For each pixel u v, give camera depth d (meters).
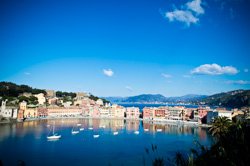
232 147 18.02
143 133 185.00
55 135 160.00
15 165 93.12
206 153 19.94
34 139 148.12
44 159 103.94
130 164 96.56
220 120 100.12
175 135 175.75
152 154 112.44
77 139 155.00
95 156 110.62
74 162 100.19
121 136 170.38
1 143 133.25
